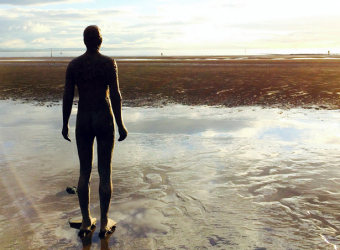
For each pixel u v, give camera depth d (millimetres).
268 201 4051
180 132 7785
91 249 3121
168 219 3662
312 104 11703
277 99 12984
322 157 5746
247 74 24734
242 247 3084
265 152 6086
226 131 7852
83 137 3520
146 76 24109
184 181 4738
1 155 6000
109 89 3477
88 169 3531
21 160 5719
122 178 4879
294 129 7953
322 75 23141
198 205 3982
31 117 9852
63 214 3820
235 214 3734
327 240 3182
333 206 3887
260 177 4852
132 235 3355
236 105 11867
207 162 5551
